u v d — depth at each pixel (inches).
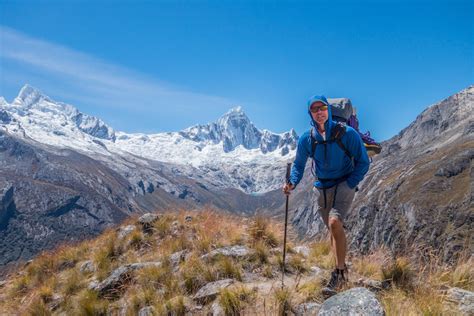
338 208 154.9
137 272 222.2
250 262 211.2
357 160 151.9
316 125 155.5
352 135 149.9
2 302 269.9
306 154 162.9
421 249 167.3
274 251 224.1
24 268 322.3
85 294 220.5
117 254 285.3
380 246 188.7
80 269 277.0
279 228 253.0
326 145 151.9
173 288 197.5
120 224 342.6
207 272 200.2
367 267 177.3
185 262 217.6
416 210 3464.6
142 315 182.1
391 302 135.9
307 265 203.0
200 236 256.8
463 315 125.9
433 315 126.0
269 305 153.8
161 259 235.8
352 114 181.3
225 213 312.3
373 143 183.2
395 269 161.3
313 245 231.6
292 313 145.9
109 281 221.9
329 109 150.6
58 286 263.4
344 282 153.9
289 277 193.8
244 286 173.2
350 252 206.5
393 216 3644.2
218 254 217.6
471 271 153.3
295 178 166.9
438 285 146.3
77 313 207.3
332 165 153.9
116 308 199.9
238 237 245.1
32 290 273.3
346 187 154.3
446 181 3863.2
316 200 166.9
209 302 176.4
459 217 3006.9
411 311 128.5
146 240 292.2
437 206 3388.3
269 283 182.2
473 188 3336.6
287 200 174.6
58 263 301.9
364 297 118.4
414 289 147.3
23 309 243.6
